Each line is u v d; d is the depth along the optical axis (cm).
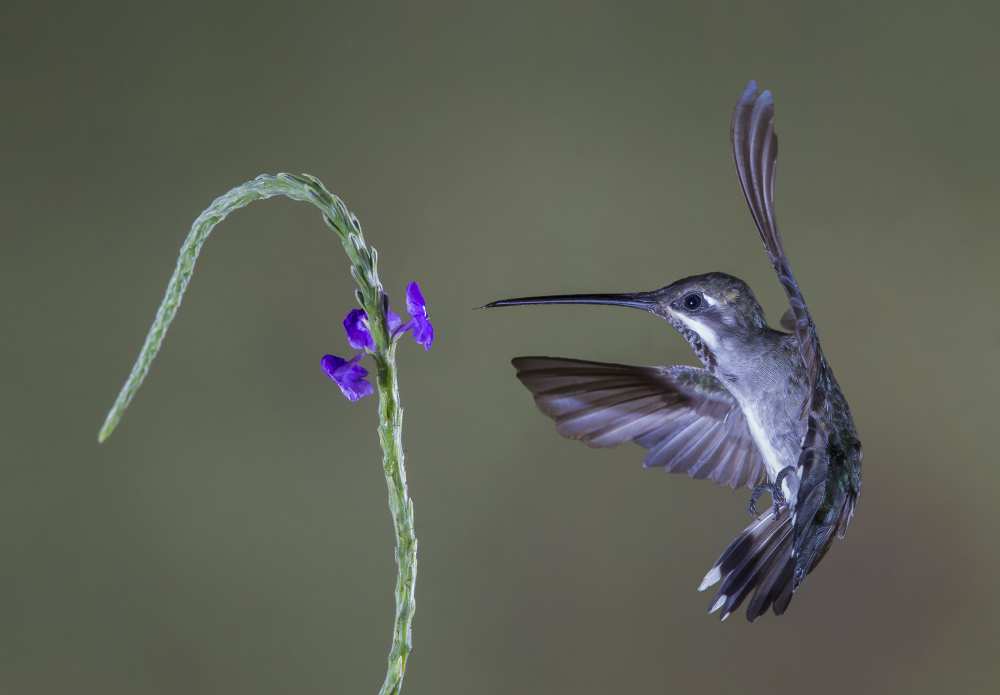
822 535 295
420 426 392
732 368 296
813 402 296
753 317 296
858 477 296
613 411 298
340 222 294
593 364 298
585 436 298
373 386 294
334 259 396
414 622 386
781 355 296
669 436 298
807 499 295
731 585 296
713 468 298
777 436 296
